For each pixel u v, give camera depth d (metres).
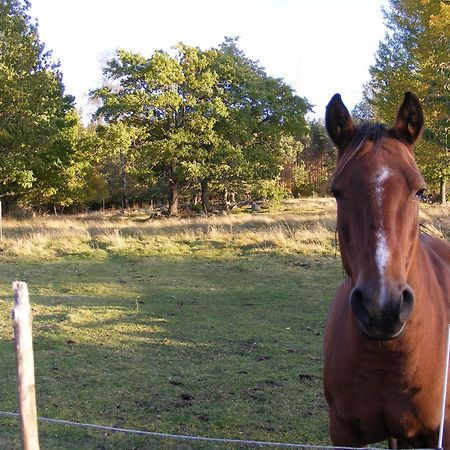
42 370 5.46
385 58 22.00
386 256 2.02
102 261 11.92
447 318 2.66
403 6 20.11
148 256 12.30
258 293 8.81
